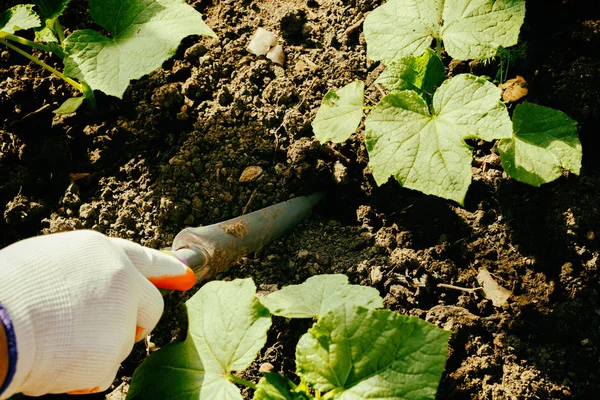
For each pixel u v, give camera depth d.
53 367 0.77
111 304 0.79
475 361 0.90
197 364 0.84
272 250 0.97
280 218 0.97
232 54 1.05
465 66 1.01
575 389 0.88
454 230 0.96
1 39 0.98
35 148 1.02
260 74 1.04
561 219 0.93
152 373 0.85
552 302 0.91
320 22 1.07
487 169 0.97
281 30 1.06
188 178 1.00
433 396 0.80
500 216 0.95
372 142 0.91
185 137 1.02
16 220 0.98
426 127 0.90
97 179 1.00
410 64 0.95
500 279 0.93
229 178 0.99
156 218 0.98
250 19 1.08
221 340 0.84
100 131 1.02
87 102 1.03
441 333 0.81
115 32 0.95
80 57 0.93
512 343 0.90
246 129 1.01
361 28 1.05
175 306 0.94
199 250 0.92
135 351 0.93
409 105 0.91
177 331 0.93
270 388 0.83
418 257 0.95
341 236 0.97
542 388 0.88
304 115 1.01
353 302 0.87
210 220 0.98
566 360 0.89
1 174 1.00
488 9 0.93
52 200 1.00
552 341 0.90
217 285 0.86
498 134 0.88
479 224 0.95
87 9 1.08
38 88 1.04
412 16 0.96
